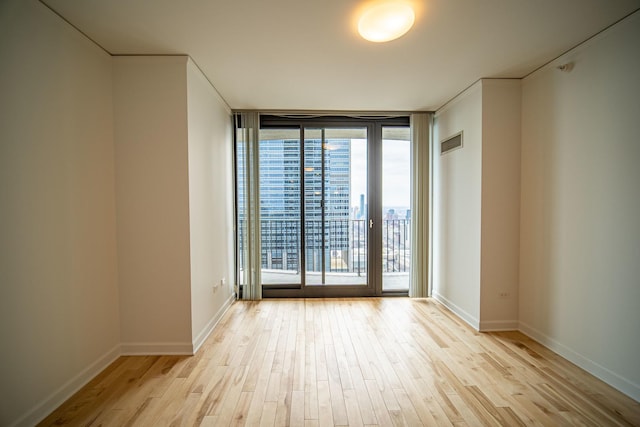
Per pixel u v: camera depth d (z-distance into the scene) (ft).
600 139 6.60
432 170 12.30
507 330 9.23
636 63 5.88
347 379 6.53
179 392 6.09
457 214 10.53
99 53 7.04
